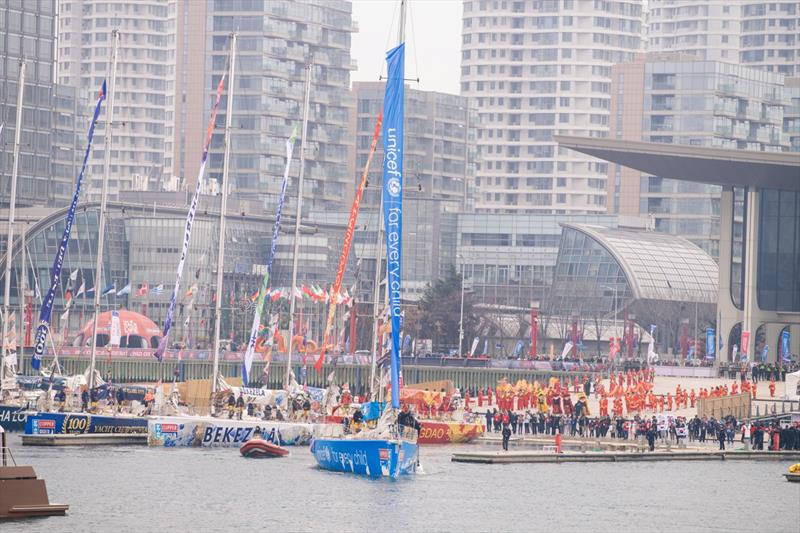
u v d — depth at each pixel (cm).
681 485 13825
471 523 11069
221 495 11781
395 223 11738
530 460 15112
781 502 12875
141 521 10625
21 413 15938
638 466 15312
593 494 12950
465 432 16925
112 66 16512
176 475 12794
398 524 10862
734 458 16488
